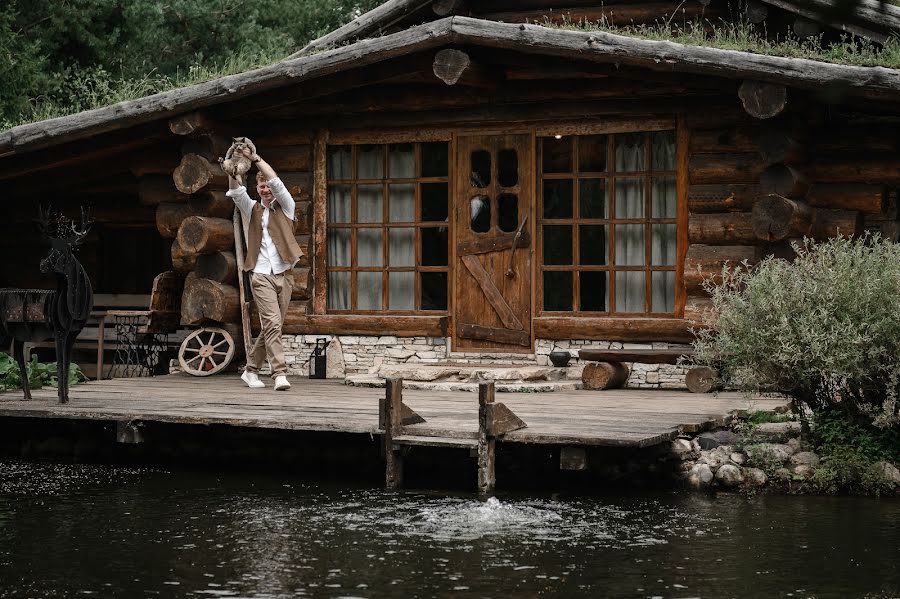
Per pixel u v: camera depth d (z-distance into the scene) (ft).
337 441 30.91
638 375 36.63
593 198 37.45
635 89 35.35
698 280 35.12
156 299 41.22
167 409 31.01
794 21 40.88
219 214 39.45
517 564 20.59
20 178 44.80
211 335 40.81
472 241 38.60
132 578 19.85
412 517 24.44
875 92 30.58
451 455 29.55
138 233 50.88
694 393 34.55
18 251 49.03
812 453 27.27
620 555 21.17
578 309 37.63
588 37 32.81
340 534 22.94
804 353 26.73
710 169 35.24
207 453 32.24
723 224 35.04
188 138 38.99
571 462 26.32
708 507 25.29
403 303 39.70
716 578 19.66
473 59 34.86
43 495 27.22
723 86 33.17
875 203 33.81
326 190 40.16
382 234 39.83
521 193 37.99
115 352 46.88
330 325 39.78
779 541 22.13
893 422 26.63
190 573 20.15
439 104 37.83
